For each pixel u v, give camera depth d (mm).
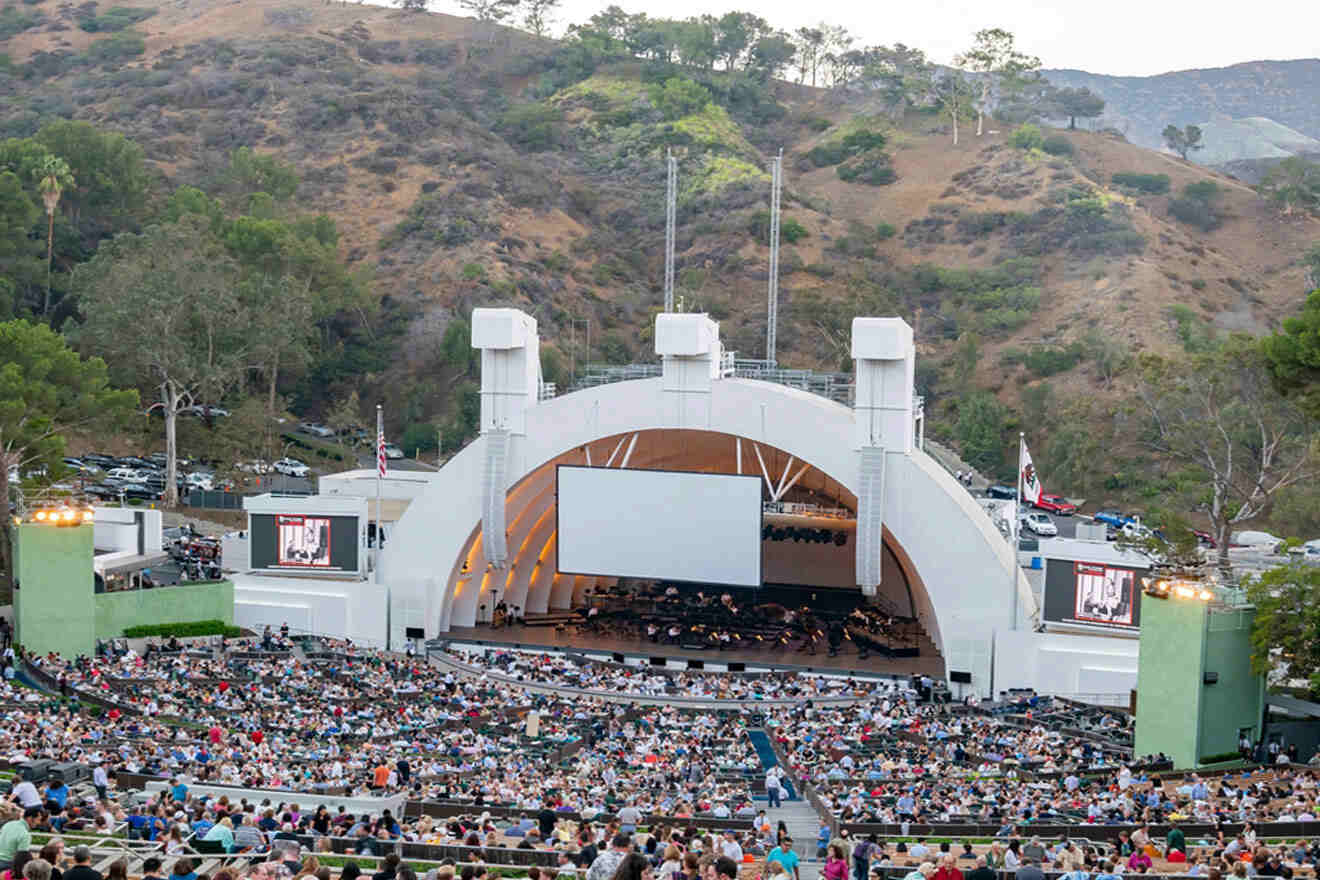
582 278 197000
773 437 80062
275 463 133625
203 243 145125
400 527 85312
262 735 49750
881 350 76000
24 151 157875
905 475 77312
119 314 115000
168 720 52875
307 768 44938
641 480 80875
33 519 68375
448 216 198000
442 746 52688
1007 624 75562
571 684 73812
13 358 91000
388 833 33250
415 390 164500
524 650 83188
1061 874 28953
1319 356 64500
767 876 23172
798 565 92000
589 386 88562
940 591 76938
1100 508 139500
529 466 84000
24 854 20516
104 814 28562
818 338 190750
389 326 176625
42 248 151250
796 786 50656
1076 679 73188
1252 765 55562
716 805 43219
